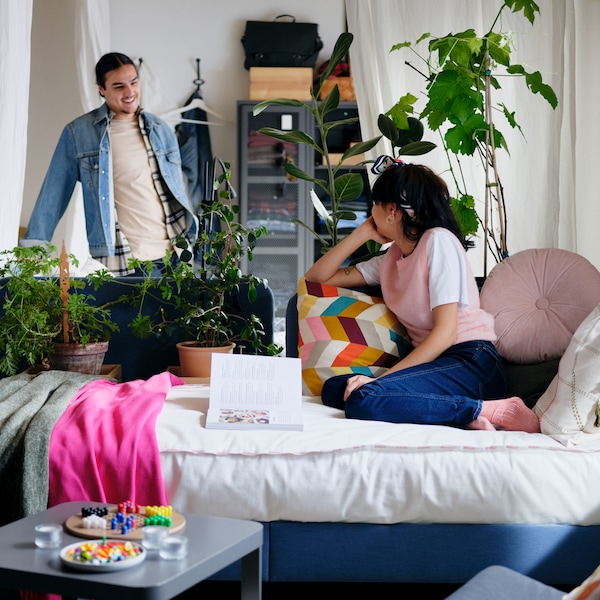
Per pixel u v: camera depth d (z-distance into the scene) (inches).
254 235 127.0
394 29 143.3
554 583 85.5
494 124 142.5
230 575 85.8
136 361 129.6
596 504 84.8
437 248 106.7
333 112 253.4
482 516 84.6
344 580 85.7
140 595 55.7
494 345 110.8
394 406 95.7
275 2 260.4
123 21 258.8
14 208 137.3
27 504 83.5
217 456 85.7
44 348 116.0
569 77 142.7
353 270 121.4
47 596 77.5
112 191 167.0
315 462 85.3
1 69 133.7
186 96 260.8
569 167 145.9
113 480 84.6
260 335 129.1
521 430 94.4
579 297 109.8
